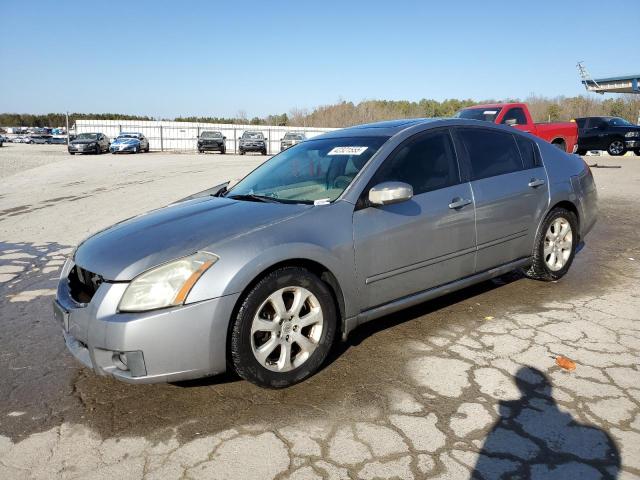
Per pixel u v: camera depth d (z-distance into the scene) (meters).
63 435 2.58
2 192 13.88
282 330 2.93
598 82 34.56
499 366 3.17
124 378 2.65
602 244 6.45
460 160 3.94
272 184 3.82
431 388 2.93
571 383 2.94
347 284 3.17
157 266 2.71
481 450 2.37
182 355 2.64
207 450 2.42
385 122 4.21
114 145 34.25
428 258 3.60
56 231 8.00
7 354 3.57
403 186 3.18
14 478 2.26
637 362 3.20
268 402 2.84
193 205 3.66
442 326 3.83
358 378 3.07
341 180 3.47
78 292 2.99
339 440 2.47
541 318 3.95
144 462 2.35
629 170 15.66
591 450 2.35
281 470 2.27
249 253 2.78
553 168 4.63
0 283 5.29
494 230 4.04
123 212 9.50
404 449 2.39
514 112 13.40
